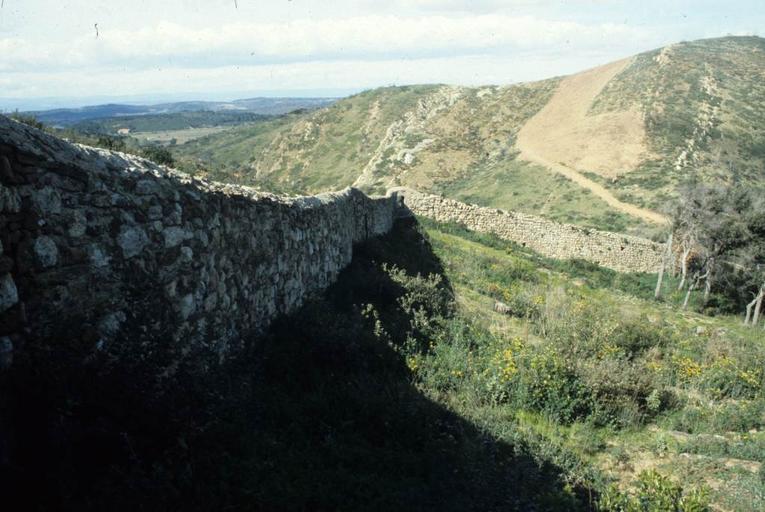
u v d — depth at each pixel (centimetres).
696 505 548
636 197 5919
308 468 512
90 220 482
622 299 2314
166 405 483
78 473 383
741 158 6556
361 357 810
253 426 564
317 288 1114
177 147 11569
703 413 925
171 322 582
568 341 1122
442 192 7544
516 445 671
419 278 1341
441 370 878
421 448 617
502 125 9931
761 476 674
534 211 6062
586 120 8675
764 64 9112
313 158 10431
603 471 682
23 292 414
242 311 761
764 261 2803
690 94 8306
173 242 598
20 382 385
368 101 12156
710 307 2719
